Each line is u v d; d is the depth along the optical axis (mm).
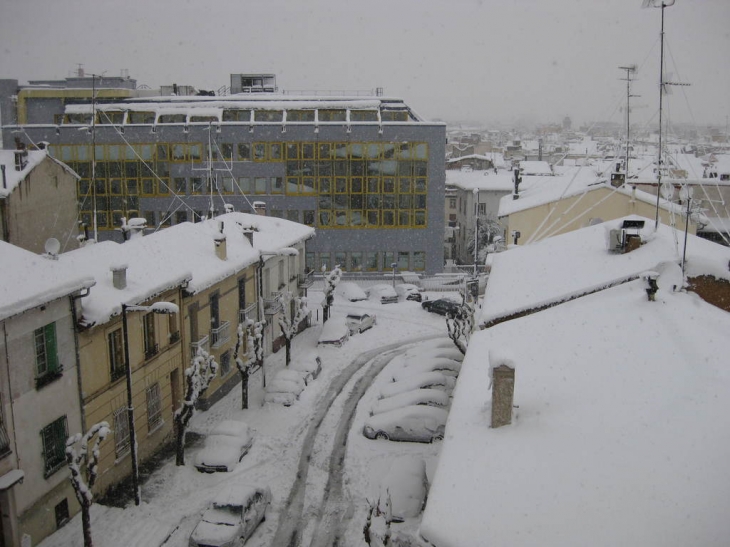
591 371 17625
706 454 13422
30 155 41219
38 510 21312
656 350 18078
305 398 35188
